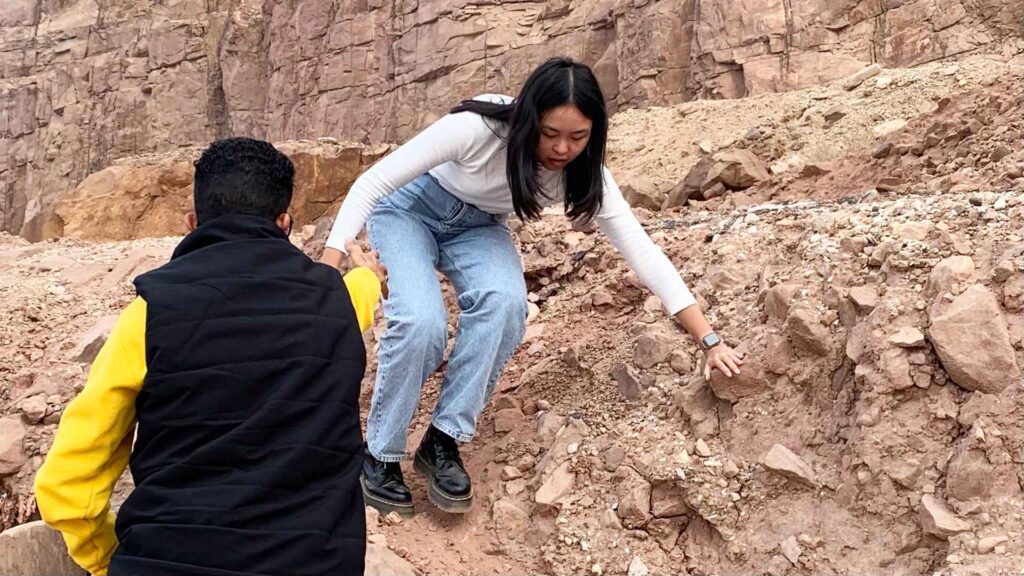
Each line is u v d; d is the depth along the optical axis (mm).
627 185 10789
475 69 24969
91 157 34031
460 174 3043
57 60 35969
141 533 1842
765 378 3193
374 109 27359
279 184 2182
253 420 1897
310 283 2072
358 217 2885
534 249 5188
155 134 33312
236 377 1923
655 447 3203
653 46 20031
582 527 3105
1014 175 4547
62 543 3145
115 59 34625
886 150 7078
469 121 2914
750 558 2879
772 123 13805
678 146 14602
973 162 5629
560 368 3988
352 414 2029
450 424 3191
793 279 3479
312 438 1931
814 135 12812
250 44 31984
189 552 1820
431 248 3244
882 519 2752
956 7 16031
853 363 3070
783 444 3072
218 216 2119
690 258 4301
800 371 3176
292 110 29812
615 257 4820
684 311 3201
